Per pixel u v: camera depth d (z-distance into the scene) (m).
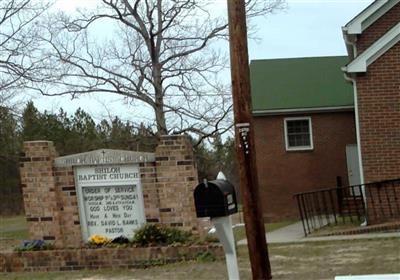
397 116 14.73
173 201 11.01
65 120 42.06
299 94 22.84
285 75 24.30
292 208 22.08
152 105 26.41
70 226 11.45
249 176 8.09
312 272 8.87
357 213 16.36
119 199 11.27
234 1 8.15
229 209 6.74
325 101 22.28
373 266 9.01
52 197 11.44
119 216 11.27
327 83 23.38
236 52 8.13
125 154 11.20
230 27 8.18
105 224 11.32
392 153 14.67
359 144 14.87
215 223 6.77
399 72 14.72
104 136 33.66
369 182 14.66
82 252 10.43
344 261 9.66
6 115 25.59
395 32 14.69
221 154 32.66
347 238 12.60
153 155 11.12
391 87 14.74
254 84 23.81
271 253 11.22
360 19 17.89
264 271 8.06
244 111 8.10
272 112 22.25
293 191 22.16
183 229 10.94
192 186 10.96
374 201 14.42
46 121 38.94
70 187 11.45
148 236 10.55
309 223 17.09
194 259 10.10
